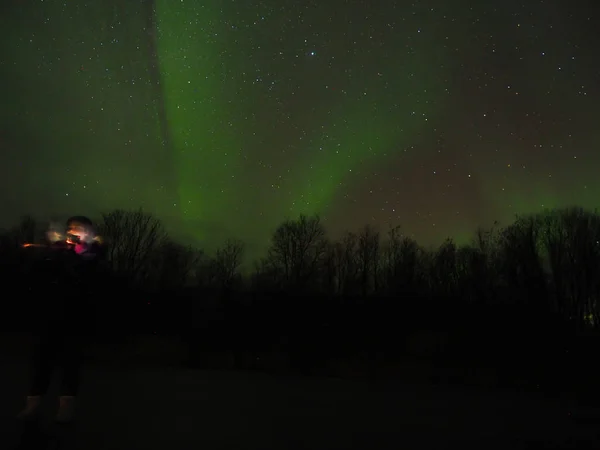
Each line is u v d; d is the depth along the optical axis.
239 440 4.26
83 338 4.46
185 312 17.23
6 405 5.09
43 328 4.27
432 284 26.23
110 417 4.82
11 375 7.16
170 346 13.02
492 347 15.18
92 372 8.43
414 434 5.03
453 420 6.04
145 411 5.23
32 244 4.43
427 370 12.16
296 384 8.69
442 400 7.87
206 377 8.77
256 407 5.98
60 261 4.38
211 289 21.08
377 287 26.67
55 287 4.32
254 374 10.03
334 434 4.78
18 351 10.62
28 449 3.55
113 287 16.34
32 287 4.40
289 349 13.80
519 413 6.98
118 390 6.56
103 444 3.83
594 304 22.95
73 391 4.32
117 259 25.50
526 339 16.23
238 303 18.39
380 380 10.77
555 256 25.02
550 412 7.26
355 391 8.26
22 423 4.30
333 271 29.25
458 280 25.70
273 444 4.21
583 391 10.23
